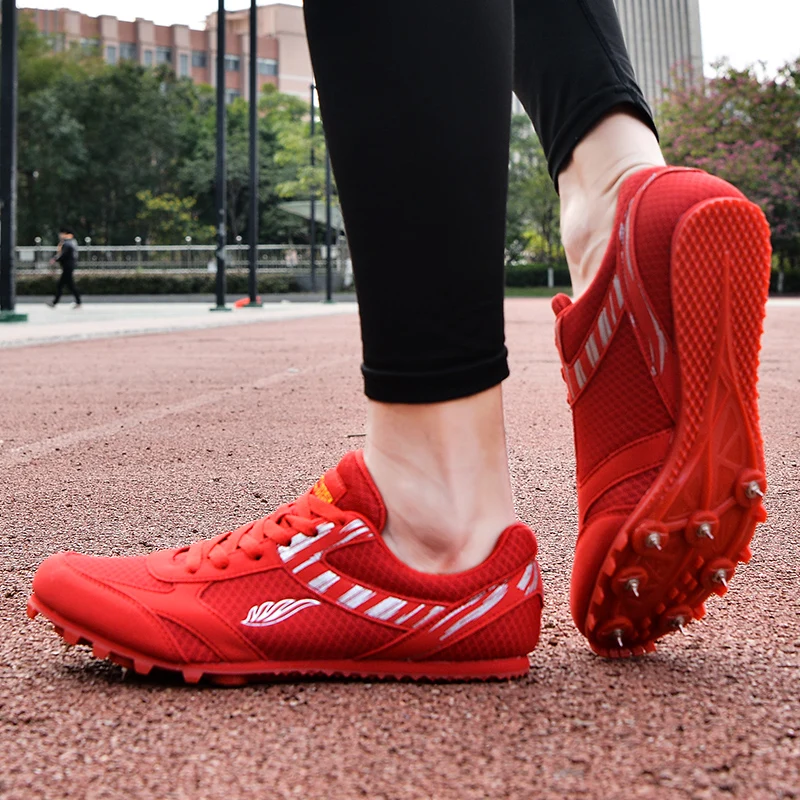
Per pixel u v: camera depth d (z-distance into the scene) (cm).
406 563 97
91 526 189
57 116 4788
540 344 886
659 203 91
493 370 97
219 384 516
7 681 100
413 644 97
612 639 102
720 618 122
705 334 90
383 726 86
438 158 89
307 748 81
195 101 5641
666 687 95
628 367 93
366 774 76
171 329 1169
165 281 3541
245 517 197
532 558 100
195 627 97
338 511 98
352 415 379
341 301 3108
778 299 2998
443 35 88
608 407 95
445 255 91
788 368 597
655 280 91
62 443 312
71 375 575
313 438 317
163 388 496
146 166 5025
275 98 5159
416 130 88
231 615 97
